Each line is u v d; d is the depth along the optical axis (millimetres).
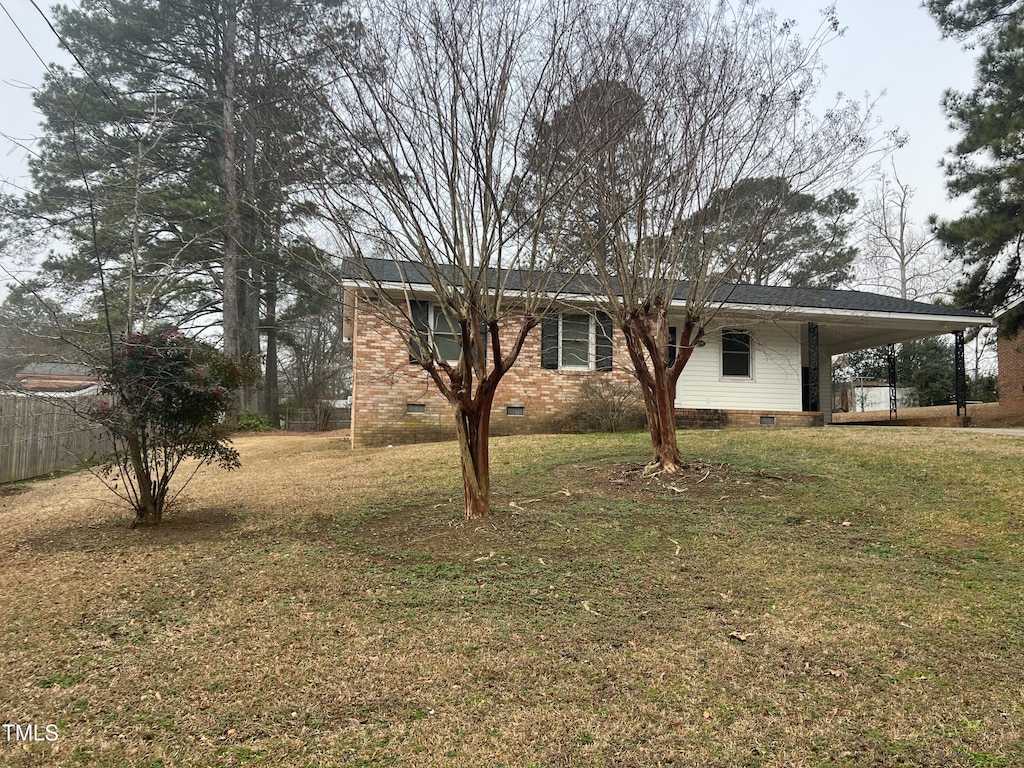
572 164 6004
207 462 7418
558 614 4301
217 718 3062
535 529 6176
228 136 10016
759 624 4117
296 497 8227
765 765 2686
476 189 5855
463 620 4219
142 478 6941
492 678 3449
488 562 5332
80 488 10633
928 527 6094
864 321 15227
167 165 11633
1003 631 3957
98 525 7207
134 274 6891
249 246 15062
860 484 7598
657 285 8086
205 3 13297
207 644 3881
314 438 19984
